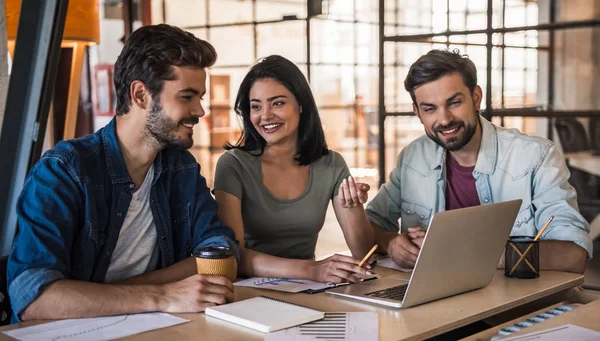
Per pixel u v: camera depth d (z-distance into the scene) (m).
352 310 1.62
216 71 7.79
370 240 2.33
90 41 3.81
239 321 1.50
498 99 5.00
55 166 1.73
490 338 1.54
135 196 1.89
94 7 3.78
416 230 2.14
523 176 2.32
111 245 1.83
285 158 2.33
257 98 2.25
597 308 1.62
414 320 1.53
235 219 2.21
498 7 4.93
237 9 8.02
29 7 2.51
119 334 1.44
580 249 2.05
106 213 1.82
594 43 5.01
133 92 1.77
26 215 1.68
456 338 2.05
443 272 1.66
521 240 1.94
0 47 2.57
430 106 2.27
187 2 7.45
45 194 1.69
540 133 5.14
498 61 4.97
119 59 1.79
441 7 5.62
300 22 8.70
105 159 1.83
